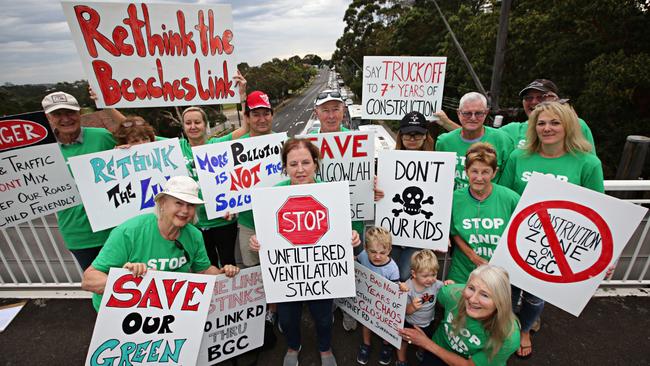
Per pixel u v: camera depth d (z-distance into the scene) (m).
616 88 10.77
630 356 2.47
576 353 2.49
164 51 2.76
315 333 2.76
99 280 1.82
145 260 1.94
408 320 2.40
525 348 2.46
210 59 2.88
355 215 2.74
